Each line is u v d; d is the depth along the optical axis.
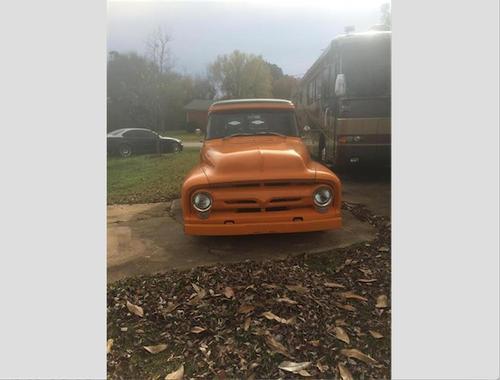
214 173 3.96
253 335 2.92
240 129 5.19
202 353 2.78
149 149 10.31
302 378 2.54
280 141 4.85
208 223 3.90
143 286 3.64
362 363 2.68
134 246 4.53
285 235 4.75
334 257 4.17
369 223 5.15
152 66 8.41
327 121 7.85
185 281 3.70
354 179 7.64
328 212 3.98
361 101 6.82
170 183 7.83
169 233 4.95
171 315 3.20
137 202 6.61
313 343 2.84
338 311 3.21
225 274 3.81
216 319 3.13
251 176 3.87
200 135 5.58
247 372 2.60
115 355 2.78
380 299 3.34
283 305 3.26
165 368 2.67
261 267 3.95
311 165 4.25
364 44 6.81
